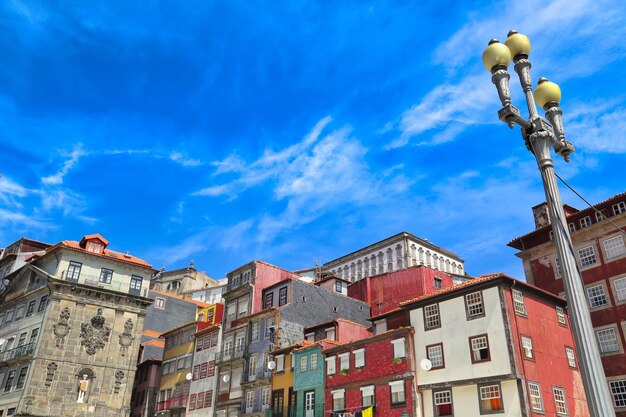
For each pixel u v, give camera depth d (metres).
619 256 37.09
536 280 42.22
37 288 57.91
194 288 101.06
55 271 57.03
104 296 58.31
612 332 36.16
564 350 33.41
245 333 51.25
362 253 90.12
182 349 60.91
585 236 39.66
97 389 54.44
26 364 53.16
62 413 51.44
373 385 35.47
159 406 59.81
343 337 44.41
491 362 29.95
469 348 31.36
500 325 30.31
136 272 62.19
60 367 53.03
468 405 30.28
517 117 10.36
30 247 72.81
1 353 56.78
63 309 55.31
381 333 36.22
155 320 73.44
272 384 44.94
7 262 71.44
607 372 35.59
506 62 10.83
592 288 38.19
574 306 8.88
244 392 47.94
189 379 56.75
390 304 53.81
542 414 28.72
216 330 56.16
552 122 11.02
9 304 61.84
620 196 37.44
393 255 84.88
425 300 34.84
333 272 94.12
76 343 54.88
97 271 59.25
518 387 28.44
